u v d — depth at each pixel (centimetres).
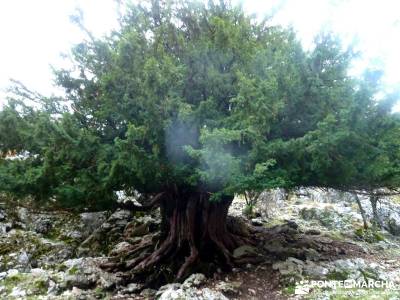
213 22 779
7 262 1127
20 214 1394
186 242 909
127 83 707
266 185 622
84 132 695
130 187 798
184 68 700
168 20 840
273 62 713
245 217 1509
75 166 704
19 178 706
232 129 631
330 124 605
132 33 695
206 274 848
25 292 748
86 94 855
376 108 677
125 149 630
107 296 764
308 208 1653
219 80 787
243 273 852
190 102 828
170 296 662
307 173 728
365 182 822
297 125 774
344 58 710
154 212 1470
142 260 931
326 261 913
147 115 683
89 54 838
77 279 813
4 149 766
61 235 1352
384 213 1669
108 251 1237
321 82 674
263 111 620
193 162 726
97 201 767
